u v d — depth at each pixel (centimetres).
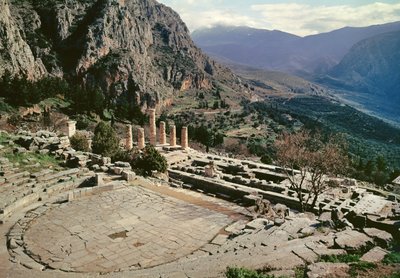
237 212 2355
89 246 1784
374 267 1127
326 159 3434
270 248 1452
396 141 18088
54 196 2452
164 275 1266
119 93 16200
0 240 1819
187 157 5356
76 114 10169
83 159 3259
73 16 18412
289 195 3550
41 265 1587
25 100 9250
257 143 13125
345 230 1591
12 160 2948
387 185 5569
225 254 1516
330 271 1098
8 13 13550
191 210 2333
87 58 16400
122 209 2292
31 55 13788
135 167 3819
